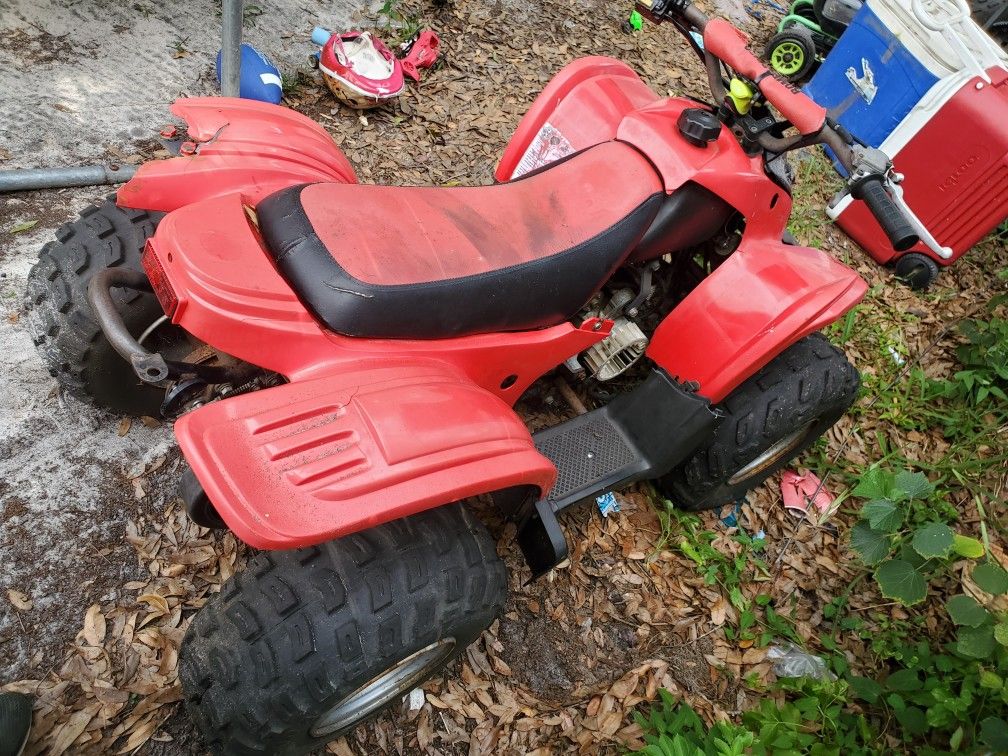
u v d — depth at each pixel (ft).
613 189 6.14
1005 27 17.95
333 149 6.48
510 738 6.40
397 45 12.80
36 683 5.74
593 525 8.03
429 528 5.08
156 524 6.78
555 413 8.68
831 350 7.59
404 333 5.08
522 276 5.47
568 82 7.53
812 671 7.36
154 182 5.42
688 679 7.22
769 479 9.27
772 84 6.25
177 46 11.20
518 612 7.18
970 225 12.09
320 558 4.76
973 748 6.62
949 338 12.01
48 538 6.43
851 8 16.12
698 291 6.90
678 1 6.99
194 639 4.81
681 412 6.97
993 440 10.14
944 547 6.68
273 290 4.63
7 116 9.37
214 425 4.12
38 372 7.38
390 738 6.16
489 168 11.49
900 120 12.82
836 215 13.14
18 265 8.05
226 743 4.84
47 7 10.90
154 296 5.83
